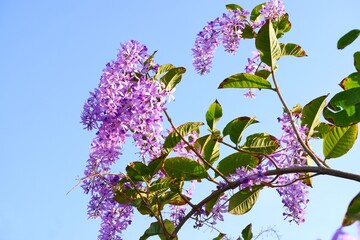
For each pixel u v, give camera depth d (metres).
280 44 1.16
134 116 1.04
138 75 1.09
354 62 1.06
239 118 1.04
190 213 1.07
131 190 1.09
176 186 1.11
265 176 1.01
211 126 1.09
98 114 1.04
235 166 1.09
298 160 1.05
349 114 0.97
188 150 1.15
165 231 1.05
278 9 1.26
